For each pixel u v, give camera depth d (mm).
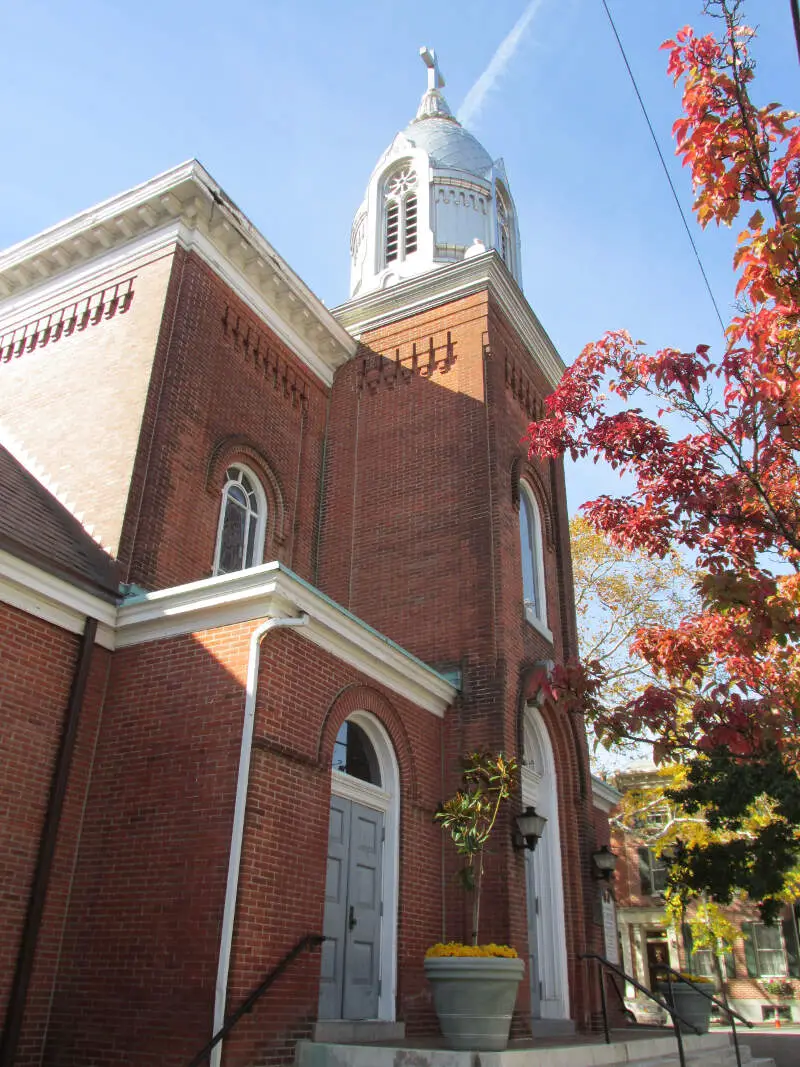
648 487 8453
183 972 8594
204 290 15062
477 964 9359
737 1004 36188
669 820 29953
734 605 7602
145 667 10664
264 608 10094
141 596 10883
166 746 9969
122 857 9625
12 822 9453
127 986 8883
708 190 7277
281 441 16734
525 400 18484
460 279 18156
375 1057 8430
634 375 8711
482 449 16297
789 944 36312
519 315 18844
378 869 11625
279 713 9828
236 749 9438
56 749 10109
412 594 15688
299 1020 8938
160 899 9125
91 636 10750
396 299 18703
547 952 14578
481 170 23203
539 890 14969
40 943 9328
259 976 8578
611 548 28984
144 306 14508
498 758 11461
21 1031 8898
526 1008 12406
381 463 17359
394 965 11195
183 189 14766
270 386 16703
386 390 18125
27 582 10148
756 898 17781
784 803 15984
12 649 9922
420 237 21750
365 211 23688
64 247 15656
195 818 9336
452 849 12898
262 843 9070
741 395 7965
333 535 17109
